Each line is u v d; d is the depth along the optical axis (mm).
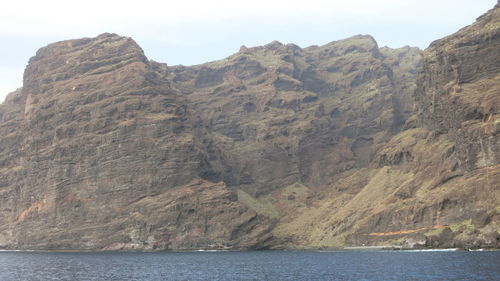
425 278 158875
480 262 193125
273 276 181875
